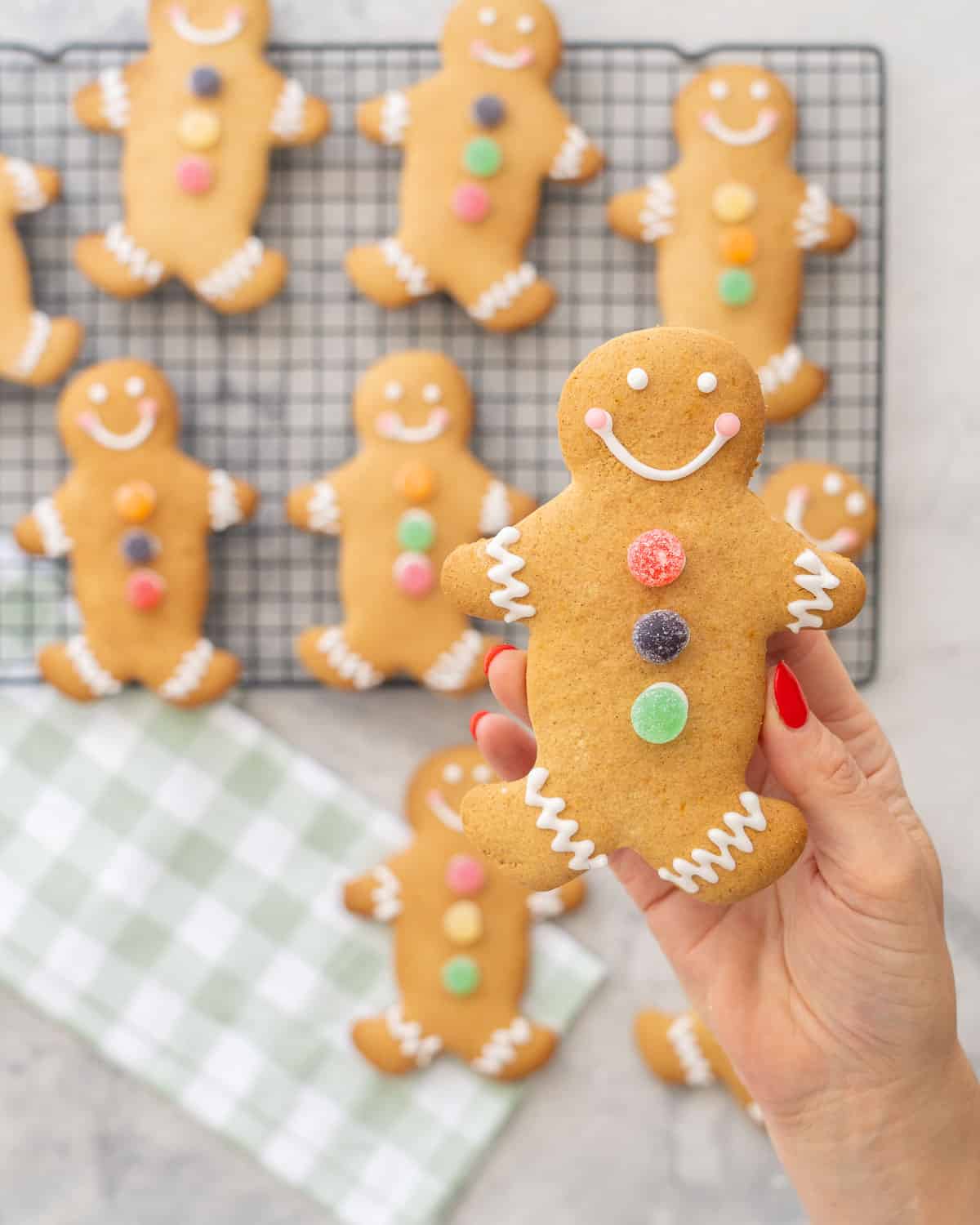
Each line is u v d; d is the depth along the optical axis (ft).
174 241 2.41
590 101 2.50
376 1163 2.49
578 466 1.83
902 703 2.52
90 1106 2.51
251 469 2.51
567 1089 2.52
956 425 2.52
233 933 2.51
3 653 2.49
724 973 2.02
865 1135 1.96
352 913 2.49
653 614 1.80
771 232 2.42
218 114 2.42
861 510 2.44
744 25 2.50
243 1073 2.50
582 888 2.50
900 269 2.51
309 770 2.51
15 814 2.50
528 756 2.04
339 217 2.50
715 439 1.82
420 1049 2.46
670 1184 2.51
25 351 2.42
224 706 2.51
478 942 2.46
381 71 2.49
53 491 2.51
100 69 2.49
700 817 1.81
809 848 1.98
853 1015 1.93
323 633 2.43
